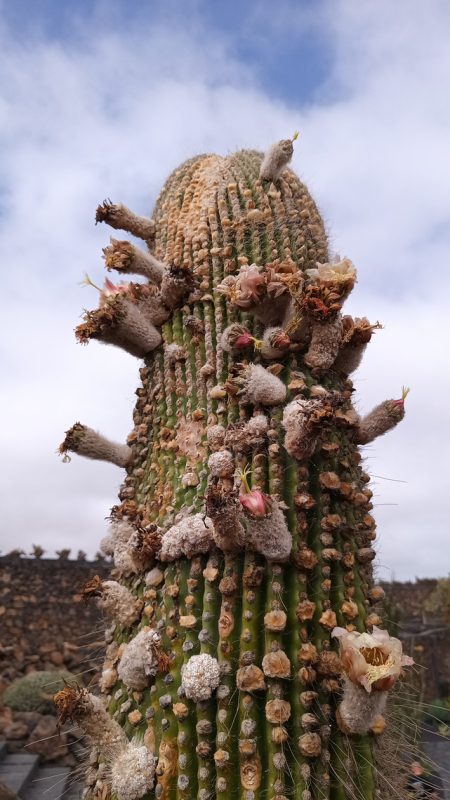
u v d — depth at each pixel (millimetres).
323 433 2018
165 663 1856
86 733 1830
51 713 8594
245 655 1750
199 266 2486
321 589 1852
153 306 2502
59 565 12109
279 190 2590
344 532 1968
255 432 1997
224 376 2248
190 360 2357
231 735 1706
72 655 11422
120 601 2076
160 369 2461
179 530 1979
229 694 1743
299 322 2094
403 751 2012
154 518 2191
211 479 2057
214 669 1759
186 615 1909
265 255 2436
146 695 1898
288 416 1984
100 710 1832
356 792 1684
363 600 1950
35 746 7457
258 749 1678
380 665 1612
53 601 11828
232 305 2299
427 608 14930
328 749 1702
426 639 12680
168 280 2428
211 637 1837
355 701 1646
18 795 6047
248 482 1981
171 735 1790
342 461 2076
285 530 1830
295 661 1757
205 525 1862
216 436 2109
